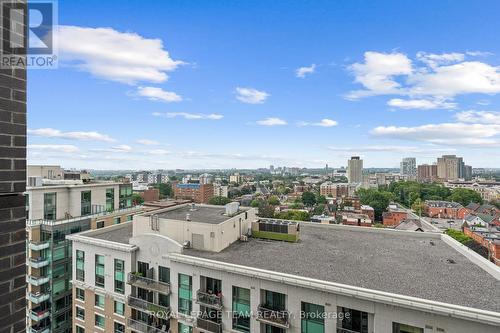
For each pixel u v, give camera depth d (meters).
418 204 159.62
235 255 24.09
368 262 22.47
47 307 37.06
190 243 26.05
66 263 39.12
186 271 23.28
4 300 4.75
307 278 18.80
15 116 4.89
